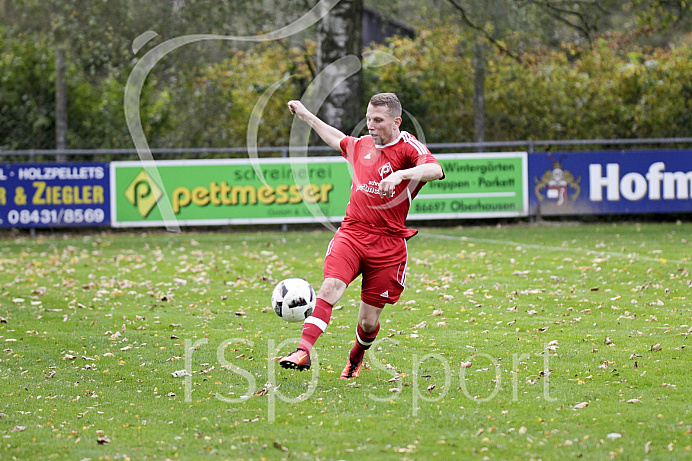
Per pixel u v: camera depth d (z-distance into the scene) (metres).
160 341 26.28
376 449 15.77
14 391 20.58
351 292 35.06
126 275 39.75
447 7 66.25
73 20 60.75
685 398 18.98
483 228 58.75
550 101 68.62
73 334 27.42
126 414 18.50
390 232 20.00
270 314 30.53
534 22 66.88
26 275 40.16
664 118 66.75
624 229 56.00
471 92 69.69
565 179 58.59
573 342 25.20
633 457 14.97
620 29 85.56
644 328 26.89
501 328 27.42
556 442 16.00
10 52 67.56
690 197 58.62
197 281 37.50
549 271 38.47
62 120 64.81
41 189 56.78
